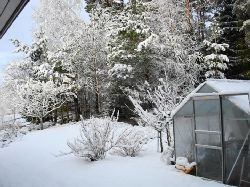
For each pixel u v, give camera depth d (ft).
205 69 77.30
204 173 32.01
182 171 33.68
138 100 72.18
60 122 89.35
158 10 78.07
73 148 42.11
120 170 35.19
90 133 42.83
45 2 92.58
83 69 81.66
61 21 90.53
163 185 29.12
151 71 76.48
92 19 84.33
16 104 82.79
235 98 29.04
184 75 69.62
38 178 34.22
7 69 93.66
